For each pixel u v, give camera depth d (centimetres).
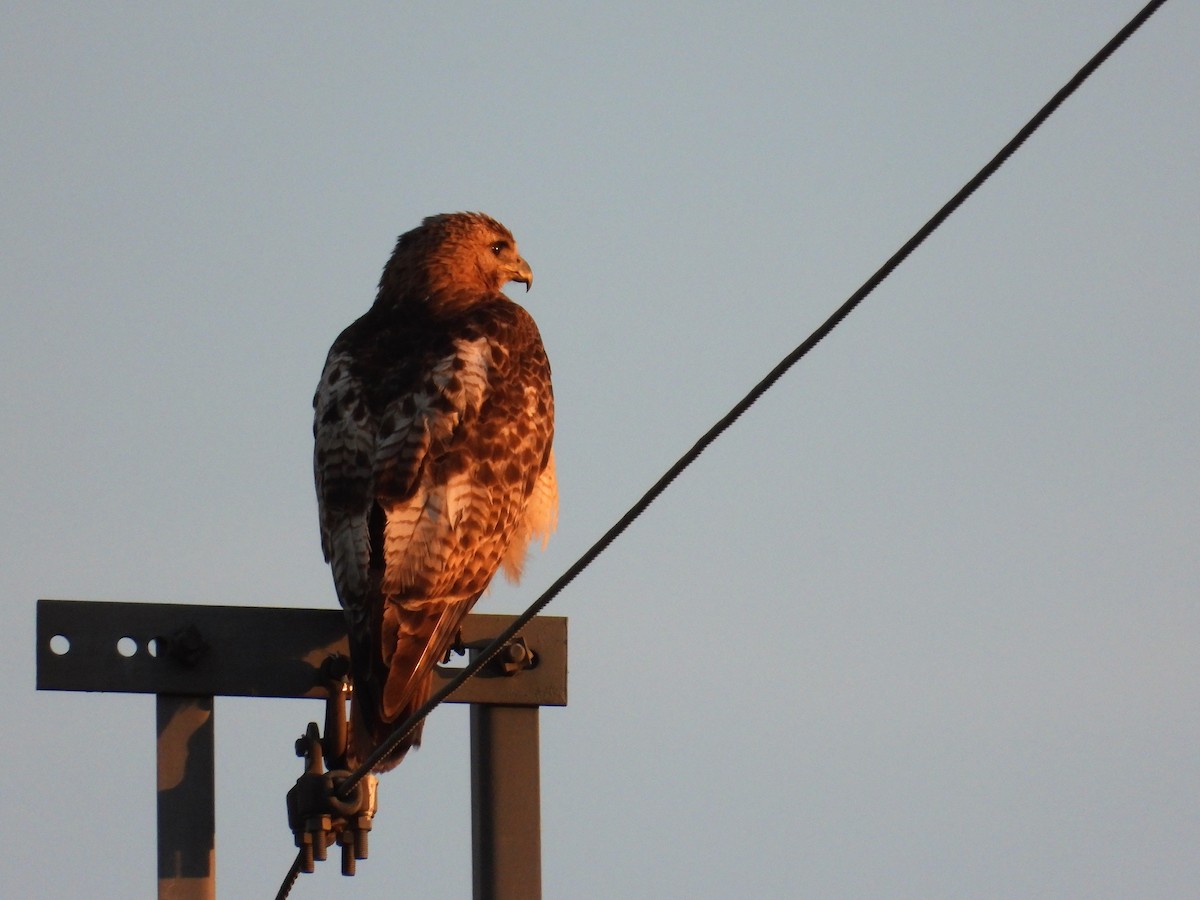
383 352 1398
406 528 1253
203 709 1059
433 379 1347
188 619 1064
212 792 1052
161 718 1053
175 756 1050
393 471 1282
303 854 1070
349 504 1282
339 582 1249
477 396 1352
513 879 1095
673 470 923
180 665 1059
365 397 1339
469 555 1273
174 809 1045
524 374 1420
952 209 895
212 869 1043
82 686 1041
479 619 1184
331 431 1326
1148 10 846
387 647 1177
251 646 1077
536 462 1379
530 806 1105
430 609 1226
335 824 1076
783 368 915
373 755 1021
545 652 1125
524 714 1117
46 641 1041
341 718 1091
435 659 1204
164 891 1034
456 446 1313
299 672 1088
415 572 1235
